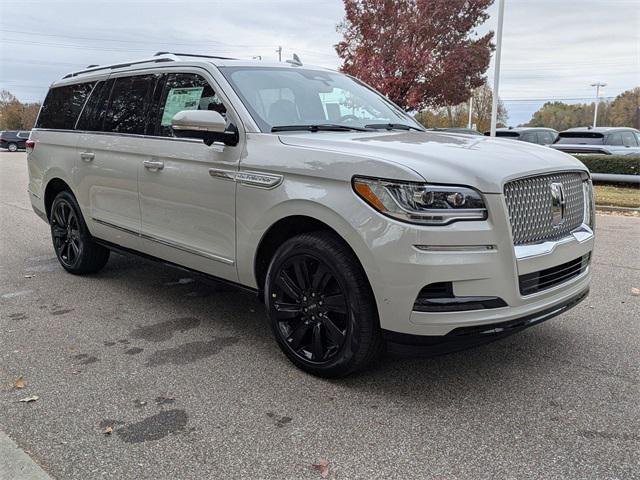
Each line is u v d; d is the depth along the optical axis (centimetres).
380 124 432
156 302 498
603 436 280
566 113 7550
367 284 312
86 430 286
